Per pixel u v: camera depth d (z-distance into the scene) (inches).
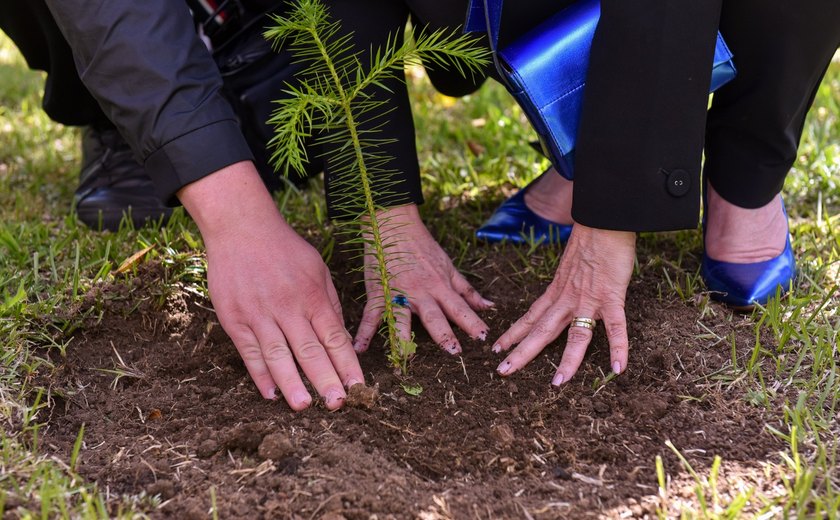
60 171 109.7
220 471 57.2
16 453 57.1
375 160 71.2
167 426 62.4
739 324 72.6
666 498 54.1
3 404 61.6
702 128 60.0
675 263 81.9
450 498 54.7
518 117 122.2
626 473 57.1
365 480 55.7
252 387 66.8
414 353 69.9
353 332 75.2
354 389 62.1
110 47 58.6
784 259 75.6
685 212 61.2
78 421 63.4
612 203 61.0
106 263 78.5
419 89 137.3
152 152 60.1
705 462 57.8
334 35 69.1
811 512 52.2
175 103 59.2
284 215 92.4
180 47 60.2
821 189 97.9
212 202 60.2
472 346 71.1
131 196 91.7
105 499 54.4
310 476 55.9
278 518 52.7
